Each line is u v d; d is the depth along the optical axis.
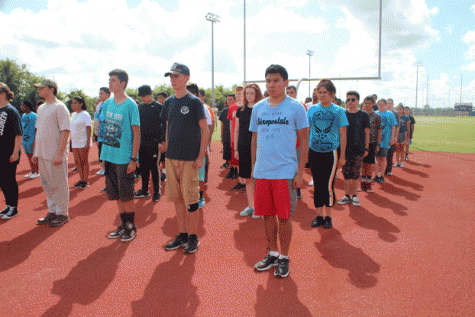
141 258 3.05
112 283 2.58
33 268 2.85
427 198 5.32
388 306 2.24
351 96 4.60
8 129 4.12
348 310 2.19
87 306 2.26
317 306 2.25
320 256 3.08
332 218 4.28
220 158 10.35
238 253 3.16
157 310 2.20
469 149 12.40
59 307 2.25
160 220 4.21
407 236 3.60
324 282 2.58
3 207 4.79
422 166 8.62
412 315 2.13
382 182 6.66
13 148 4.20
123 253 3.17
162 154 5.71
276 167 2.56
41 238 3.56
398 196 5.48
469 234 3.64
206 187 6.24
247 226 3.96
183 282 2.59
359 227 3.92
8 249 3.26
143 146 4.99
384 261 2.96
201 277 2.67
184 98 3.15
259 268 2.78
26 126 6.82
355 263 2.92
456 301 2.29
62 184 3.98
